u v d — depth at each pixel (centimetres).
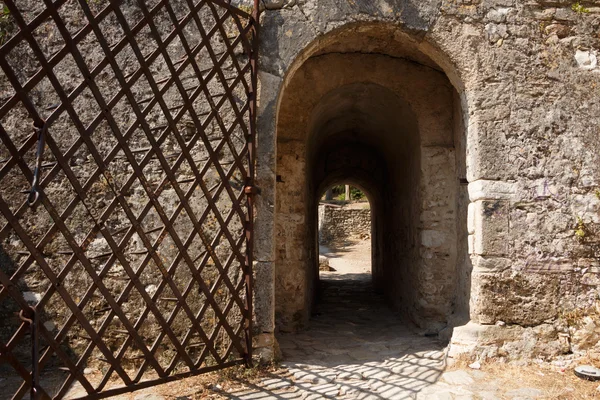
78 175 399
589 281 419
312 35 417
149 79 329
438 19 429
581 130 432
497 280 416
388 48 523
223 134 379
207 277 399
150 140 330
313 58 543
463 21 432
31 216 399
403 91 542
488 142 426
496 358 407
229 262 381
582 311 416
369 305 778
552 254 420
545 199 424
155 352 366
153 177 405
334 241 2089
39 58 273
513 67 433
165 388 353
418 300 557
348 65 546
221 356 396
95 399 305
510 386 358
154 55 331
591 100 435
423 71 543
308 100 554
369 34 444
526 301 416
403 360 426
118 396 338
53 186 400
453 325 475
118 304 318
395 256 723
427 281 530
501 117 429
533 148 429
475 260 428
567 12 440
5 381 374
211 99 369
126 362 392
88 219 399
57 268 396
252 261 393
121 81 314
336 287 1014
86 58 408
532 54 436
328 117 671
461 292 489
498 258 417
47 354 285
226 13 379
